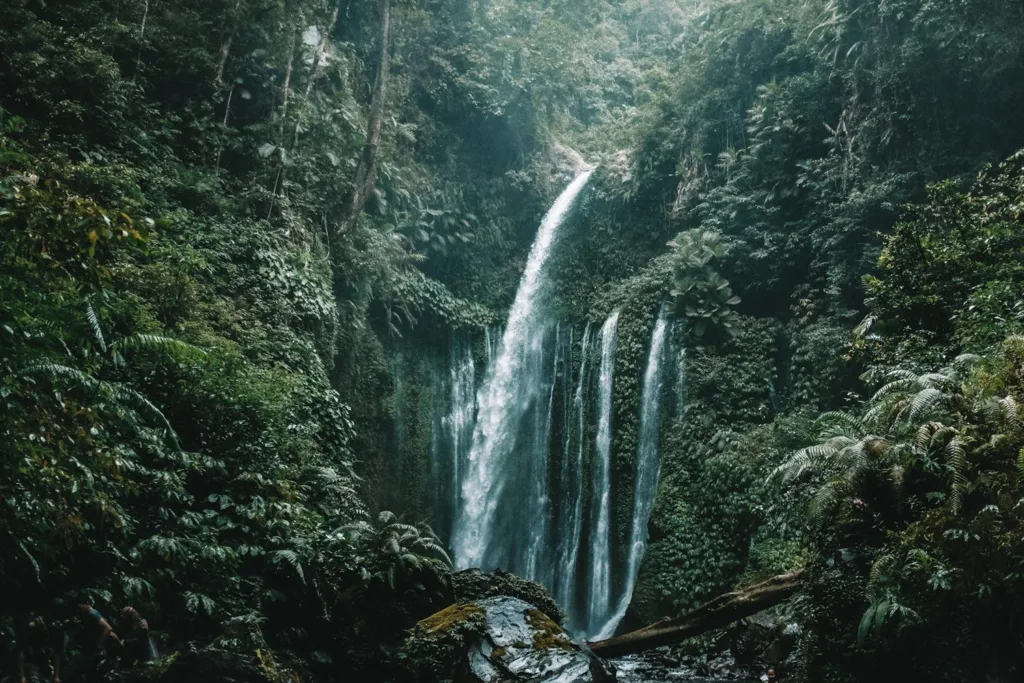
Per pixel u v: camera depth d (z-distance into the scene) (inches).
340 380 756.0
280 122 752.3
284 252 664.4
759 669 474.6
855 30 713.6
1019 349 363.9
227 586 373.1
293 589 385.7
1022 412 333.7
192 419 452.1
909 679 327.3
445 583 398.9
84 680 306.7
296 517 424.8
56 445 307.7
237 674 308.0
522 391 936.9
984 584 305.3
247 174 724.7
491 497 892.0
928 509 345.1
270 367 582.2
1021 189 491.2
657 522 695.7
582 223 975.0
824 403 675.4
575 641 381.7
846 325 689.6
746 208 799.1
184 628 357.4
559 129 1131.9
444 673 348.5
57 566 322.0
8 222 288.4
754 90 860.0
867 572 357.7
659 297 829.8
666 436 772.6
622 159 989.2
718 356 763.4
